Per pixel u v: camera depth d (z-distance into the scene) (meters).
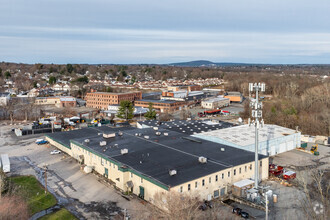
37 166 79.44
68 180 68.88
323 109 148.50
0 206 51.97
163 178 55.62
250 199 57.41
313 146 96.12
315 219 42.28
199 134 91.62
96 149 75.00
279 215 51.41
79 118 149.88
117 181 63.66
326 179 68.38
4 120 153.88
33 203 57.19
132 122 151.50
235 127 104.75
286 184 65.75
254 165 67.00
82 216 51.94
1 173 65.75
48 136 101.62
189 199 48.56
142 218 50.06
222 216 51.09
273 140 89.69
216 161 65.50
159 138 85.88
